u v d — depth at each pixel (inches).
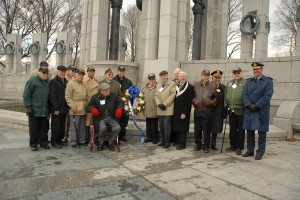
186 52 515.5
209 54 634.2
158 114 284.7
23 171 196.4
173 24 480.1
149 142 309.1
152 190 165.2
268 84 237.1
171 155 250.7
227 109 269.9
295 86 407.2
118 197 154.0
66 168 205.2
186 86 272.4
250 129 240.8
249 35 537.6
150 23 496.7
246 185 175.6
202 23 639.8
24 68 1498.5
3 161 221.0
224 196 158.1
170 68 474.9
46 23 1533.0
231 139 271.3
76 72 279.1
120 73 318.3
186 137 303.4
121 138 309.7
